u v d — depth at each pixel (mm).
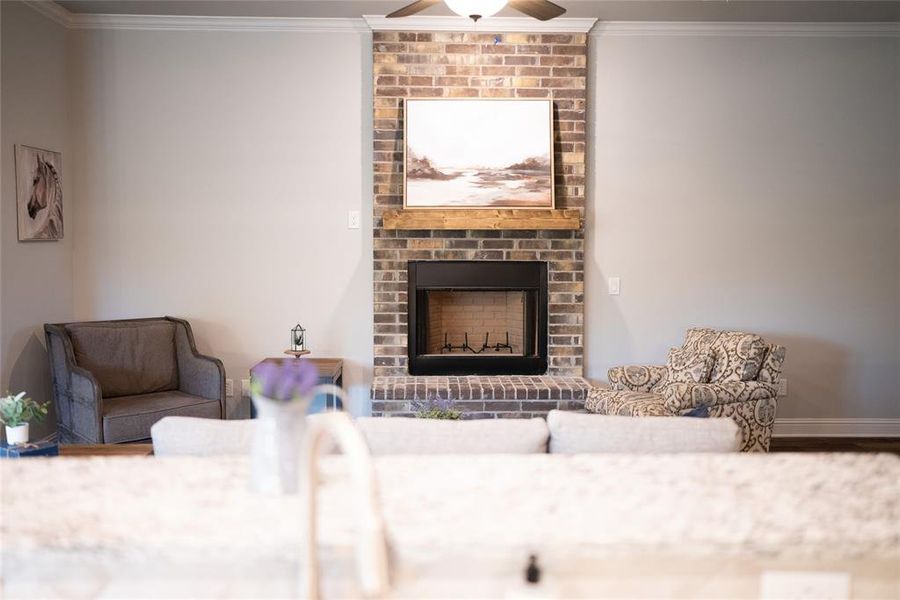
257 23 5496
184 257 5617
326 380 5078
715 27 5598
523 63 5488
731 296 5766
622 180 5691
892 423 5852
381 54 5457
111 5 5223
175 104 5547
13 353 4820
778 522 1387
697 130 5684
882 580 1384
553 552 1311
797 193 5734
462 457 1725
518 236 5590
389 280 5570
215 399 5012
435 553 1306
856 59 5680
